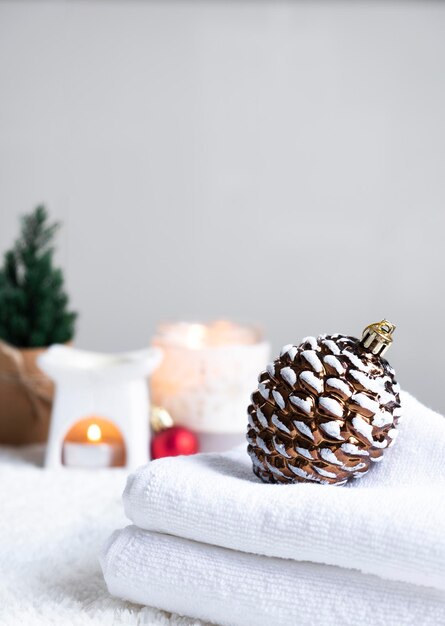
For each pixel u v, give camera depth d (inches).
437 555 21.2
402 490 23.3
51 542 27.9
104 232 56.2
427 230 54.6
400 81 54.1
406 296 55.1
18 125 55.4
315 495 22.6
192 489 23.3
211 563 23.0
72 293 56.6
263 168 55.3
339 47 54.2
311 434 23.7
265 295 56.0
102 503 31.0
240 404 35.5
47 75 55.1
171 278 56.3
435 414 25.5
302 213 55.3
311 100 54.7
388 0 53.8
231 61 54.9
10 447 37.8
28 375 37.2
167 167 55.7
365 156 54.6
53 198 56.0
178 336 36.7
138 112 55.4
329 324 55.7
